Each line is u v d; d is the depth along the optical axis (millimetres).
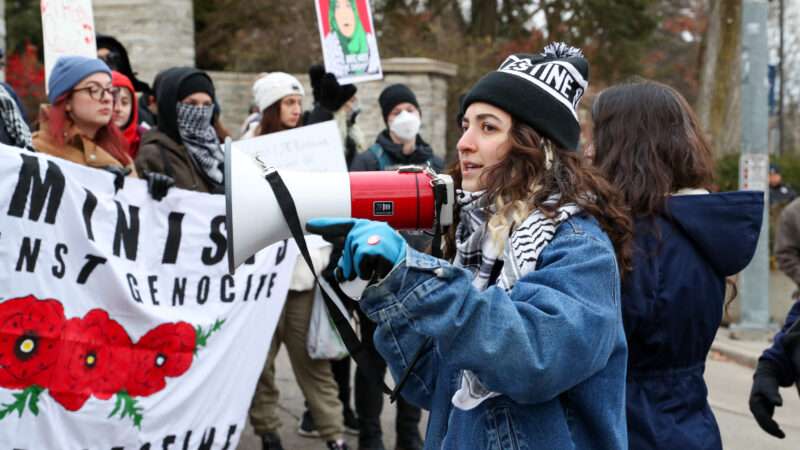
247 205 1868
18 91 16266
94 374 3619
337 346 4723
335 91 5965
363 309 1780
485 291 1777
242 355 4301
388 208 1945
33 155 3363
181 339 3971
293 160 4762
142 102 6723
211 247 4113
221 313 4176
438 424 2100
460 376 2055
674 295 2369
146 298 3848
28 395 3379
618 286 1904
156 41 14430
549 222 1907
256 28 18188
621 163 2488
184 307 4023
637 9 22531
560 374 1756
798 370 3145
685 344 2396
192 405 4059
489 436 1931
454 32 19328
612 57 22562
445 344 1744
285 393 6551
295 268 4648
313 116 6000
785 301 10242
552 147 1998
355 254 1757
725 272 2461
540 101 1964
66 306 3498
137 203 3836
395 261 1753
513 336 1718
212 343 4137
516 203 1928
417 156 5613
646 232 2412
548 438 1900
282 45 17641
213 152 4699
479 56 17906
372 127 14133
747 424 6199
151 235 3900
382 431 5418
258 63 17531
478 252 2014
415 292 1732
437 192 1957
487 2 22812
